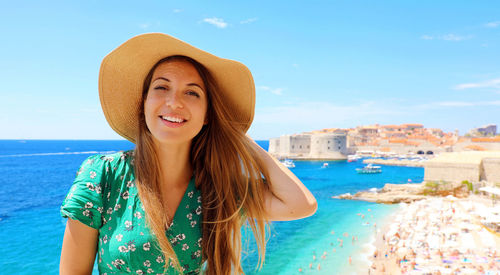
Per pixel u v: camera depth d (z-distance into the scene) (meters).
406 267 19.61
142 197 1.54
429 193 45.53
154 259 1.54
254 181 1.87
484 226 26.88
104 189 1.54
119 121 1.89
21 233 25.94
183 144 1.68
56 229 27.02
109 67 1.73
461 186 44.81
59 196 42.84
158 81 1.60
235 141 1.87
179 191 1.74
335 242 25.48
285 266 20.56
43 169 78.00
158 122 1.56
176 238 1.65
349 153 135.50
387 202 41.75
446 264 19.47
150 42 1.62
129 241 1.50
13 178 61.84
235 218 1.85
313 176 72.94
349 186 58.41
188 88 1.63
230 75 1.83
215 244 1.74
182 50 1.64
